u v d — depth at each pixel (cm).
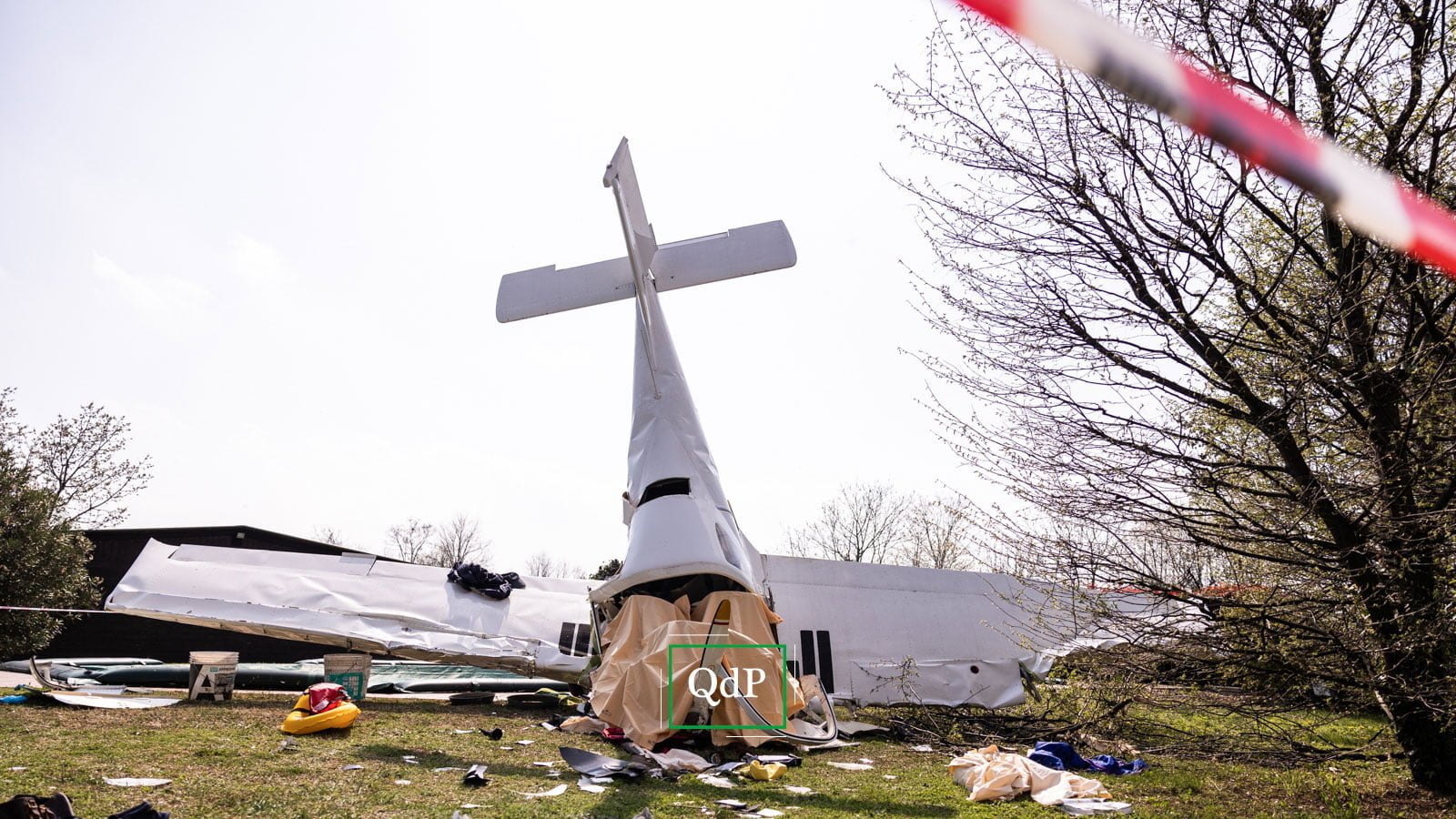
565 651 1259
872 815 639
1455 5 682
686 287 1322
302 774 677
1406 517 698
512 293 1352
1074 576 800
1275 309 750
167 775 639
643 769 753
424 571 1366
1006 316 805
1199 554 798
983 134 792
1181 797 741
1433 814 690
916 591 1471
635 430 1230
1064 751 884
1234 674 803
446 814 576
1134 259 782
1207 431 792
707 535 1066
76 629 2106
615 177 1052
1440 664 724
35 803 477
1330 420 743
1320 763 845
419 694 1416
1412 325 699
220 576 1281
